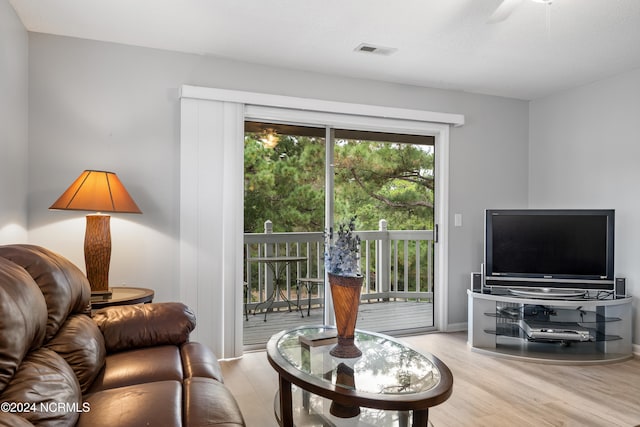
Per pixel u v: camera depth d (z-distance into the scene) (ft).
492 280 12.31
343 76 12.78
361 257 13.42
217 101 11.15
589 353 11.48
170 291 10.92
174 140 11.01
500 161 14.94
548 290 12.03
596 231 11.73
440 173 14.17
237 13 8.92
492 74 12.58
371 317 13.57
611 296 11.65
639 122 11.99
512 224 12.25
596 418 7.96
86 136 10.25
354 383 5.94
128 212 9.12
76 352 5.49
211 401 5.14
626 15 8.80
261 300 12.30
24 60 9.48
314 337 7.91
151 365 6.36
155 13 8.94
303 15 8.96
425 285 14.28
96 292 8.92
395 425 6.68
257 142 12.21
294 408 7.45
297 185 12.66
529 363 11.00
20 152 9.23
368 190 13.53
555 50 10.74
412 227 14.10
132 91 10.64
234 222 11.30
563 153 14.21
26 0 8.39
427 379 6.11
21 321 4.21
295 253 12.65
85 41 10.26
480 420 7.86
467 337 13.48
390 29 9.58
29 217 9.77
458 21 9.15
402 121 13.42
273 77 11.98
